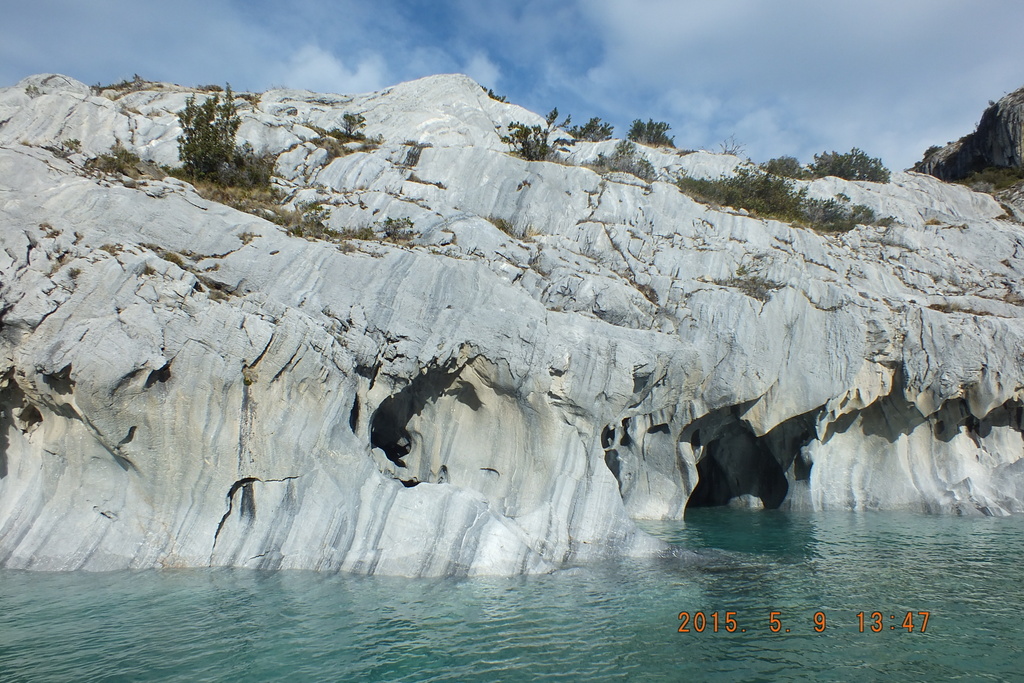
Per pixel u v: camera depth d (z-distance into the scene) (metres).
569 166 28.09
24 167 16.27
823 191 34.59
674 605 13.46
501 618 12.39
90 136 22.11
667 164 34.72
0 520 14.26
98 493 14.37
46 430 14.37
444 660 10.55
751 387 22.31
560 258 23.03
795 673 10.53
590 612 12.91
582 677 10.17
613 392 18.91
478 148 27.20
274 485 14.83
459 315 18.11
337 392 15.31
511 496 17.97
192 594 12.86
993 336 24.75
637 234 25.36
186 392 13.91
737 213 28.58
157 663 10.09
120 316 13.76
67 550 13.98
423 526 14.93
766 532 21.14
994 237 30.92
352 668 10.17
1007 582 15.38
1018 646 11.69
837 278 25.94
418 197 24.70
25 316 13.45
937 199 37.31
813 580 15.42
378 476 15.53
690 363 21.83
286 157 25.83
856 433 26.19
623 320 22.03
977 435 26.83
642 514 23.83
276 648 10.72
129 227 15.73
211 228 16.58
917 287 27.48
